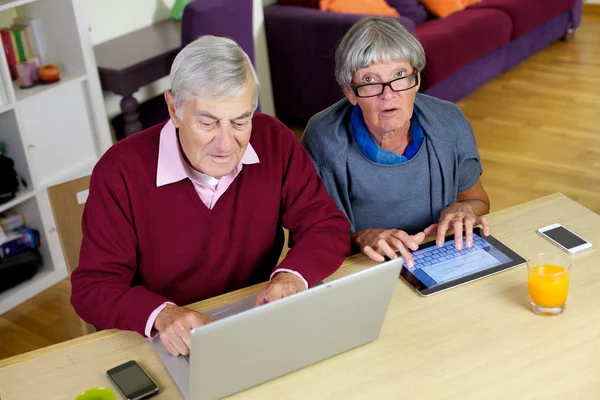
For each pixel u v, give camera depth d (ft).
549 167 12.04
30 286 9.82
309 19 13.11
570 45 17.66
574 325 4.83
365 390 4.41
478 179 6.70
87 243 5.21
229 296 5.25
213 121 4.70
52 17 10.23
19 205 10.06
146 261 5.46
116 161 5.21
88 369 4.63
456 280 5.31
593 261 5.45
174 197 5.29
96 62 11.06
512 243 5.72
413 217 6.39
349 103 6.31
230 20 11.04
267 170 5.58
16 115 9.46
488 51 14.60
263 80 14.06
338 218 5.74
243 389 4.42
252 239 5.64
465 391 4.36
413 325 4.92
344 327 4.52
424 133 6.21
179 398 4.38
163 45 11.71
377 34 5.61
